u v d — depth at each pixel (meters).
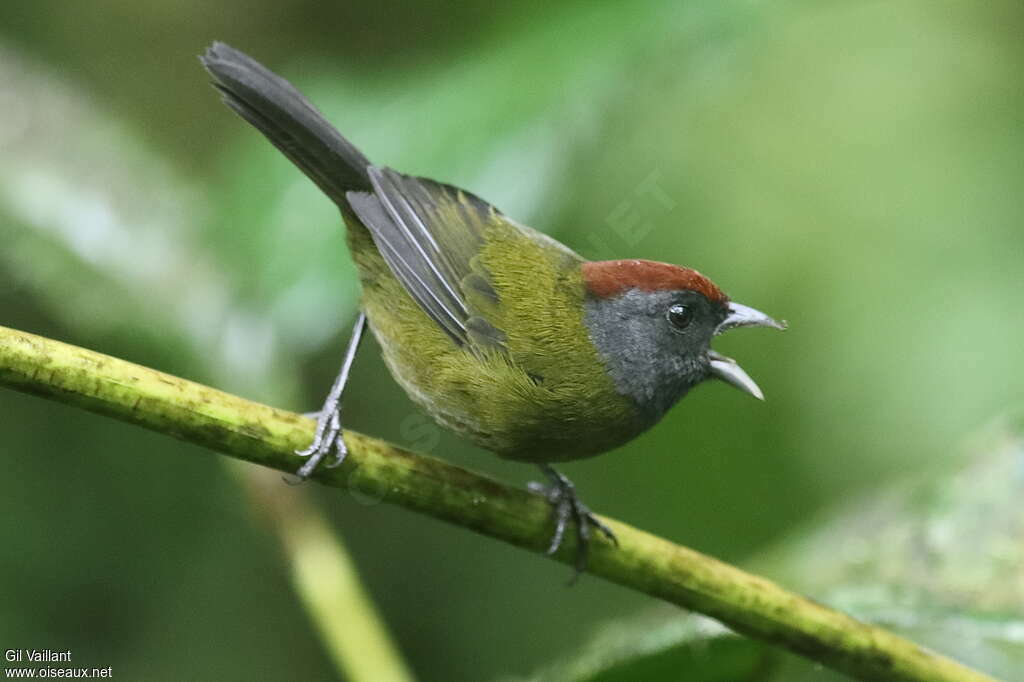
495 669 10.66
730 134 11.84
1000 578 6.40
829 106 12.05
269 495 6.71
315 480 5.67
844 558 6.80
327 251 7.60
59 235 7.44
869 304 11.31
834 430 11.12
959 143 11.81
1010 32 12.20
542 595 11.02
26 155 7.70
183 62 11.59
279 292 7.43
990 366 10.78
